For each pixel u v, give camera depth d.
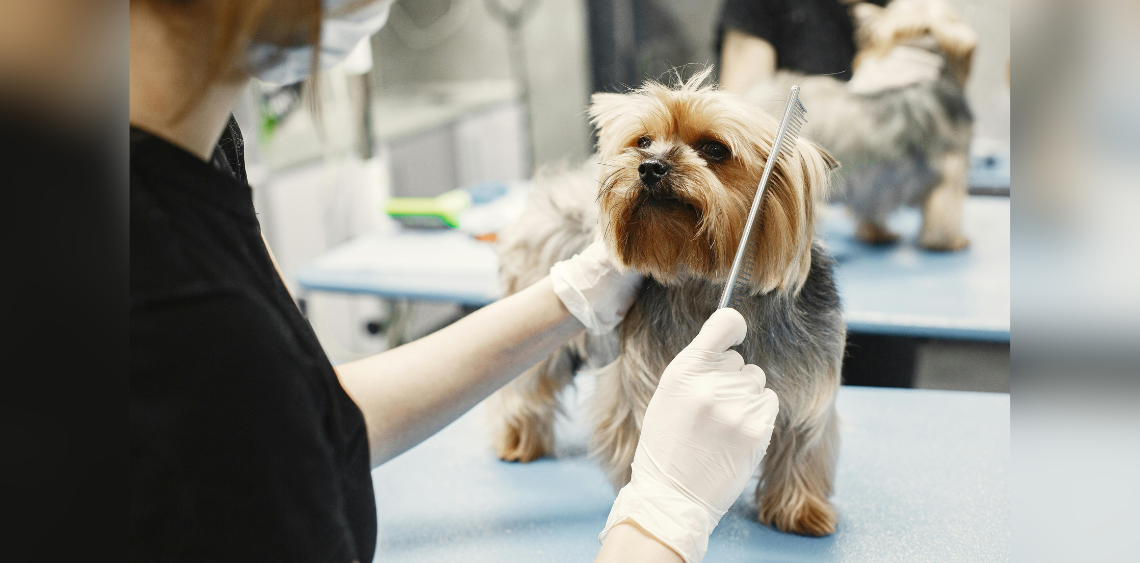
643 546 0.70
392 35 4.57
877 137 1.89
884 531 0.91
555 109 4.49
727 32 2.10
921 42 1.91
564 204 1.28
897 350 1.48
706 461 0.76
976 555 0.85
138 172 0.56
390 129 3.28
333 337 3.04
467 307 2.10
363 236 2.28
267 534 0.59
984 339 1.43
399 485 1.10
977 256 1.86
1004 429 1.13
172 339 0.56
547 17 4.38
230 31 0.54
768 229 0.90
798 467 0.96
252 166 2.29
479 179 4.12
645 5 3.06
